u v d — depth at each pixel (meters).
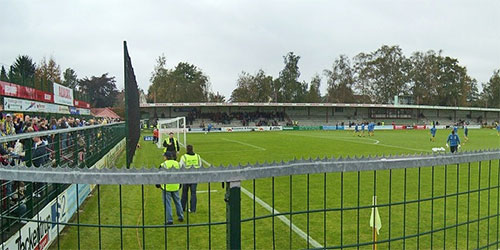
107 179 2.27
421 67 87.38
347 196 9.02
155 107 59.66
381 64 88.38
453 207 7.61
